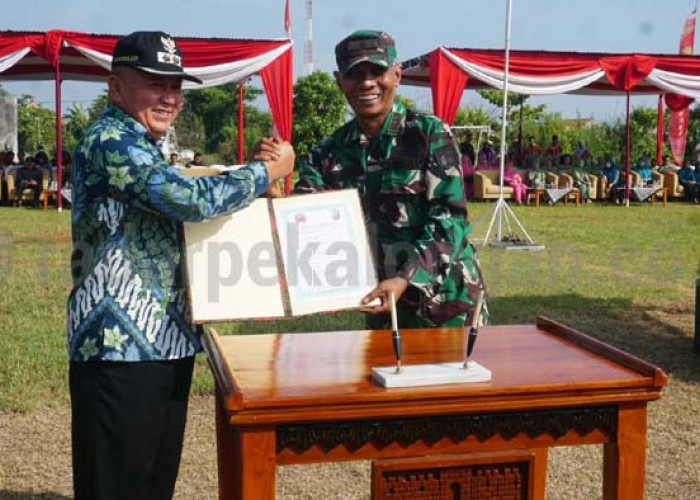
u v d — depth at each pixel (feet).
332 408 6.80
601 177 69.62
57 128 53.57
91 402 8.13
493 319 23.76
